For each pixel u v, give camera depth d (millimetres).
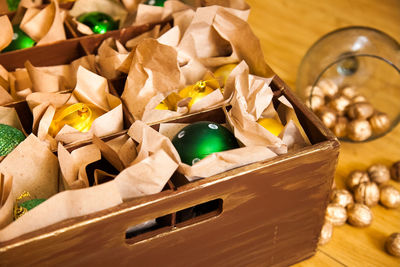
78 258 584
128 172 588
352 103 921
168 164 604
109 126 693
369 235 782
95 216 569
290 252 727
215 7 766
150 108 694
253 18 1248
